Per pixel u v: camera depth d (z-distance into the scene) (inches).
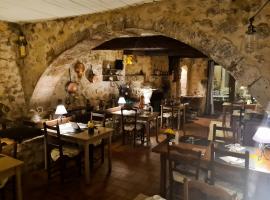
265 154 119.5
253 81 110.6
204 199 89.6
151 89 345.4
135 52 275.0
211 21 116.9
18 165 104.6
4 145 138.8
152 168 171.2
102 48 214.4
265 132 111.4
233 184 106.6
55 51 173.8
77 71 237.6
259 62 108.3
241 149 125.1
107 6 137.4
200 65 375.9
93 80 259.3
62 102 224.4
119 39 207.0
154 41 196.2
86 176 146.7
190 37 122.7
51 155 156.1
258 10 106.0
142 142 225.5
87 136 150.0
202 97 377.1
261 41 106.7
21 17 166.2
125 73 316.5
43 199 129.9
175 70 366.6
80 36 159.9
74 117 208.2
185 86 383.9
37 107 196.4
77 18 160.2
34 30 182.9
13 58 189.8
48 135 152.2
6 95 186.2
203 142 138.6
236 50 112.3
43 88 195.3
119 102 260.5
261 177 102.0
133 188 142.9
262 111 221.5
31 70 189.5
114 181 151.3
